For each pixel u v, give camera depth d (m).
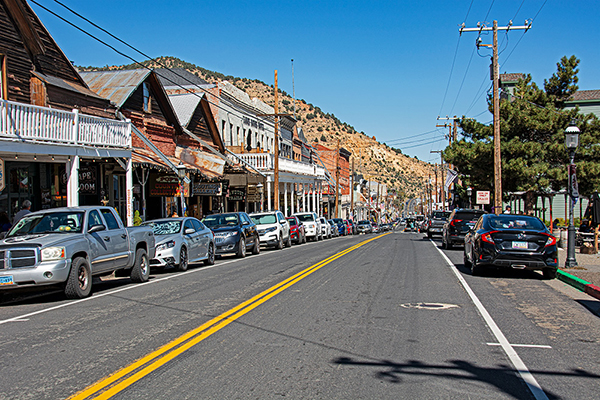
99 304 10.52
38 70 20.23
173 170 23.83
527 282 13.46
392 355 6.66
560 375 5.94
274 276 14.52
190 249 17.17
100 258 12.09
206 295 11.35
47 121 16.00
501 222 14.55
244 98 44.47
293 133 59.06
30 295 12.26
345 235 52.91
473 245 14.66
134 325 8.42
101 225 12.30
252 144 45.62
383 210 136.00
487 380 5.74
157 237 16.30
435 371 6.03
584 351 6.97
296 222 32.62
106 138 18.64
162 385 5.51
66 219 12.05
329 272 15.41
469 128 36.25
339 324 8.39
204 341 7.34
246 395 5.21
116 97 25.39
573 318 9.05
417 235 51.25
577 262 16.72
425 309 9.67
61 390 5.38
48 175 20.62
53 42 21.19
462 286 12.58
